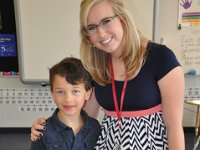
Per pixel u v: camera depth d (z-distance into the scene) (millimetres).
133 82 959
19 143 2793
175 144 934
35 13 2592
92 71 1041
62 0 2562
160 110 996
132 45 936
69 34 2639
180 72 919
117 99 997
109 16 896
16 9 2576
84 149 1042
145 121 967
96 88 1068
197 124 2611
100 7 893
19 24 2607
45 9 2582
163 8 2631
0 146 2727
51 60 2703
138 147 960
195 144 2564
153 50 948
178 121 930
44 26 2623
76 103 1002
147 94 946
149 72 944
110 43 927
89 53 1043
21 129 3045
